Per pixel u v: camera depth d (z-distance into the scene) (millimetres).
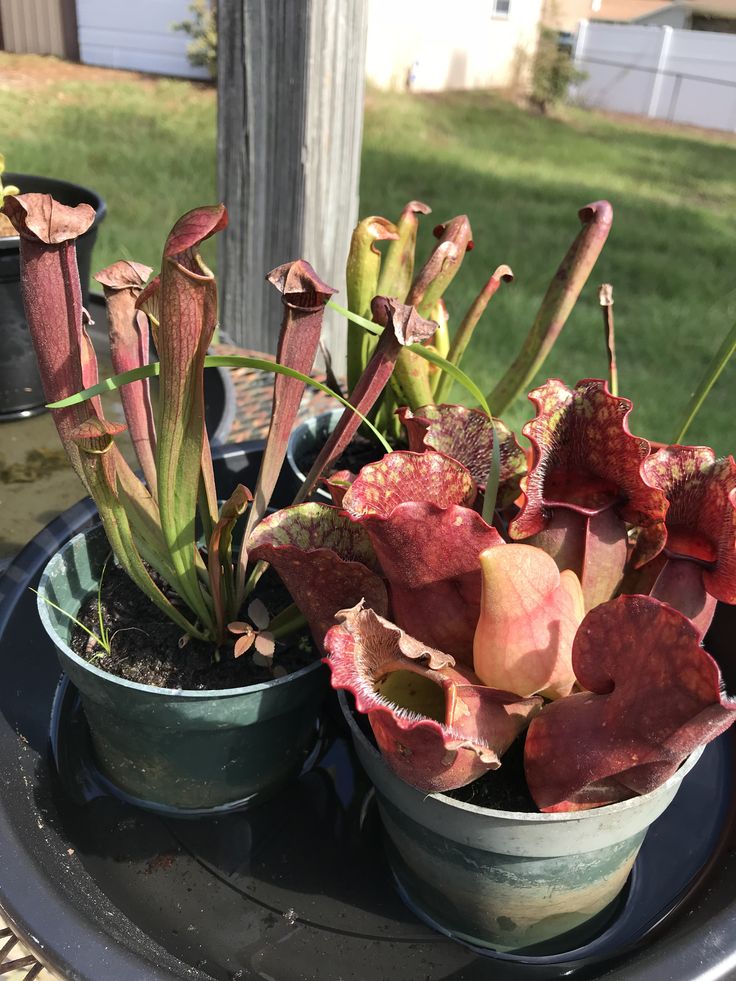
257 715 608
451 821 513
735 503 515
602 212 731
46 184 1472
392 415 910
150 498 687
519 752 583
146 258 3281
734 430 2537
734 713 438
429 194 4824
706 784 683
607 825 507
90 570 722
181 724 600
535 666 510
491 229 4297
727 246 4543
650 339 3211
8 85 6840
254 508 654
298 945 579
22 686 719
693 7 12383
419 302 783
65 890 551
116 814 668
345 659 481
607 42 10477
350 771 724
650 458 562
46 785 659
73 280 526
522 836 503
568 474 590
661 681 450
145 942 561
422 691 545
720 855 610
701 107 9859
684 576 568
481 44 10055
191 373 508
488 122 8055
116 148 4984
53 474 1216
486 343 2934
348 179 1337
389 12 8820
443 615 561
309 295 565
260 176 1316
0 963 557
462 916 580
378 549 549
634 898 609
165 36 8000
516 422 2410
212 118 6203
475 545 528
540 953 585
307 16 1169
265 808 687
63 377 560
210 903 603
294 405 629
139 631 682
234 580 679
